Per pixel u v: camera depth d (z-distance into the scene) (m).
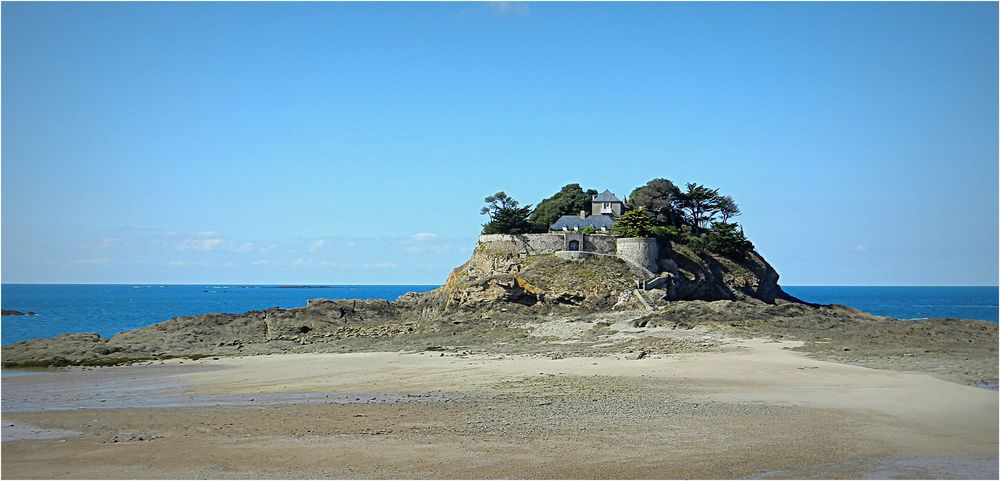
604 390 49.97
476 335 86.06
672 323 84.38
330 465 33.03
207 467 32.78
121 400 49.19
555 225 124.12
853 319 94.56
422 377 57.44
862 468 32.66
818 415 42.09
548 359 66.19
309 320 101.75
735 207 135.75
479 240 115.19
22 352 75.12
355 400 47.97
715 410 43.47
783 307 94.12
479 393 49.81
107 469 32.53
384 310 110.62
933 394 47.72
